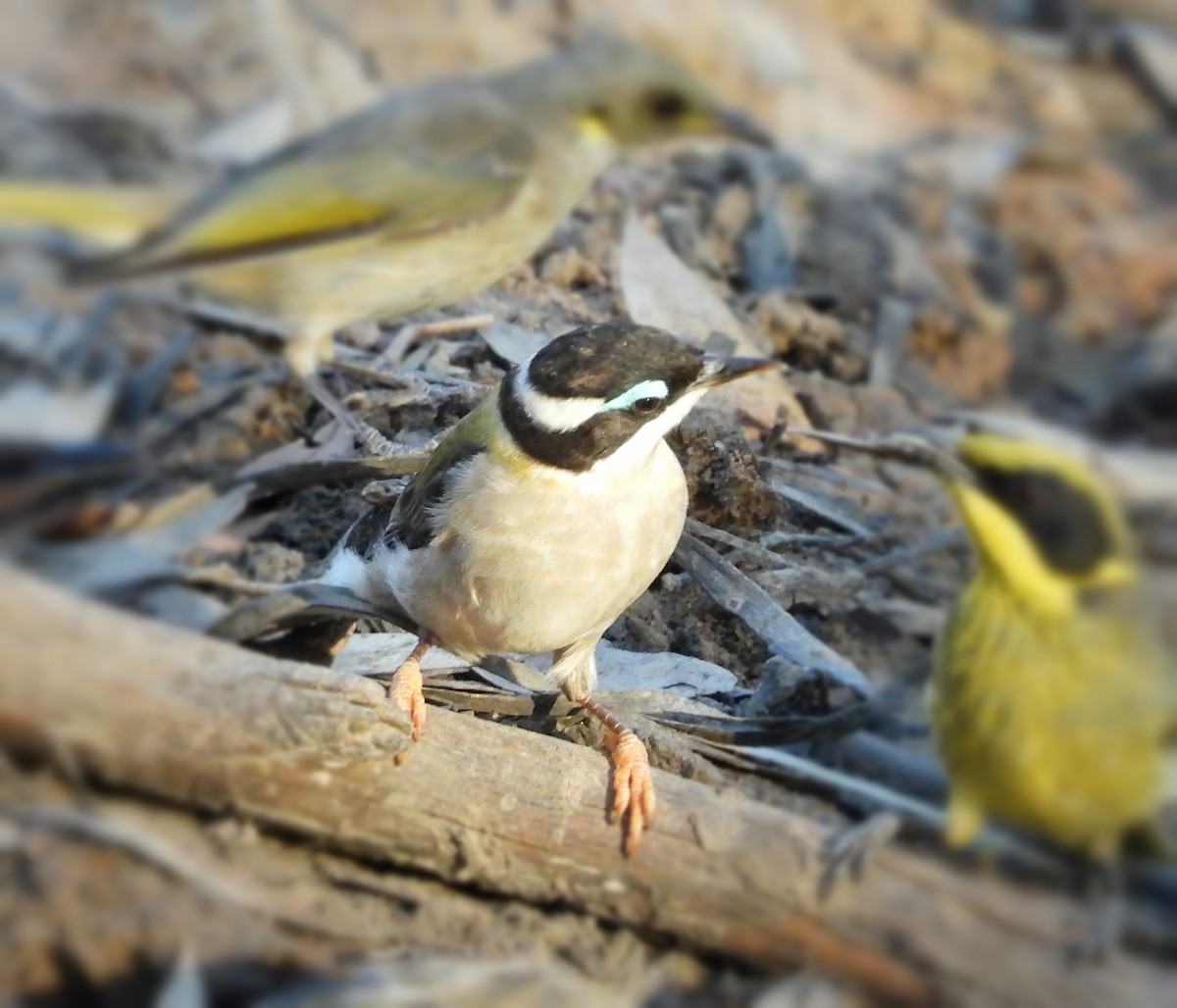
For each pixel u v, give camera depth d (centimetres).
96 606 273
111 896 272
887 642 281
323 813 273
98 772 273
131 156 287
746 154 294
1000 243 297
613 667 280
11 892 272
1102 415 291
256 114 290
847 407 288
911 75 322
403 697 275
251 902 273
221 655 273
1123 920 275
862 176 297
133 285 281
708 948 275
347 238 280
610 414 275
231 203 280
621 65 282
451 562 276
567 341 276
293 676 273
